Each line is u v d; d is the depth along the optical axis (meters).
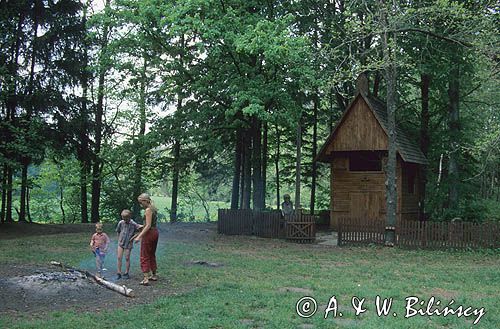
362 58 27.80
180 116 28.81
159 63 27.31
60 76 30.55
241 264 16.17
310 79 24.42
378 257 18.77
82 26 31.02
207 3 23.47
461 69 29.16
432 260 18.12
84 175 34.09
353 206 30.05
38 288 10.96
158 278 13.29
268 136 40.50
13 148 27.73
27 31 30.53
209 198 54.12
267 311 9.80
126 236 13.30
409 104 34.12
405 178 30.05
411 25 22.62
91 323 8.73
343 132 29.69
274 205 60.59
